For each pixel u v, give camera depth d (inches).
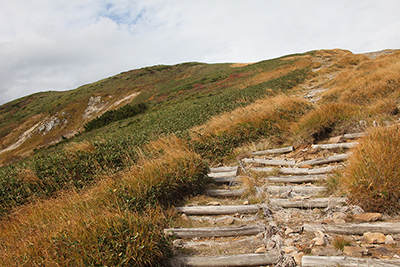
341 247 94.7
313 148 227.3
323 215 125.0
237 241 122.9
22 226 156.1
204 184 201.3
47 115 2815.0
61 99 3137.3
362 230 103.0
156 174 174.4
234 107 520.1
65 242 109.8
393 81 325.4
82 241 109.3
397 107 242.7
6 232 151.6
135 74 3806.6
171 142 280.2
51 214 157.3
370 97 321.1
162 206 163.6
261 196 160.9
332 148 212.4
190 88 1913.1
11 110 3341.5
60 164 262.7
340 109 270.4
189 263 109.4
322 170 174.7
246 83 1243.8
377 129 155.3
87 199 161.2
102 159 263.9
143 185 165.6
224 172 220.4
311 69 1249.4
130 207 147.9
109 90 3201.3
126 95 3019.2
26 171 247.6
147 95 2849.4
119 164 256.2
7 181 236.5
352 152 157.5
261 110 350.3
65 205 162.2
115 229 114.3
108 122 1375.5
